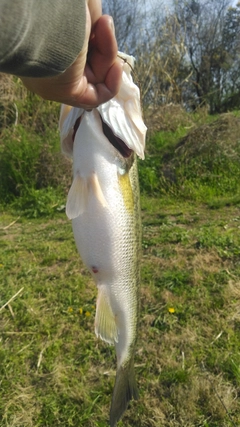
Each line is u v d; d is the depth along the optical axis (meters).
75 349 0.60
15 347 0.60
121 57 0.31
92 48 0.25
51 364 0.57
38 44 0.19
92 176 0.32
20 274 0.81
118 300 0.35
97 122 0.31
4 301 0.71
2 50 0.17
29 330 0.64
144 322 0.64
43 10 0.18
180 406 0.50
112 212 0.32
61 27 0.20
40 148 1.39
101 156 0.32
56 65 0.20
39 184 1.34
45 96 0.26
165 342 0.60
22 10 0.17
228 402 0.50
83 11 0.21
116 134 0.31
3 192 1.33
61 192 1.31
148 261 0.83
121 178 0.33
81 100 0.26
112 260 0.33
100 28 0.25
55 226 1.11
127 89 0.31
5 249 0.94
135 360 0.57
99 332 0.35
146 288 0.73
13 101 1.61
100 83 0.26
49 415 0.50
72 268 0.83
